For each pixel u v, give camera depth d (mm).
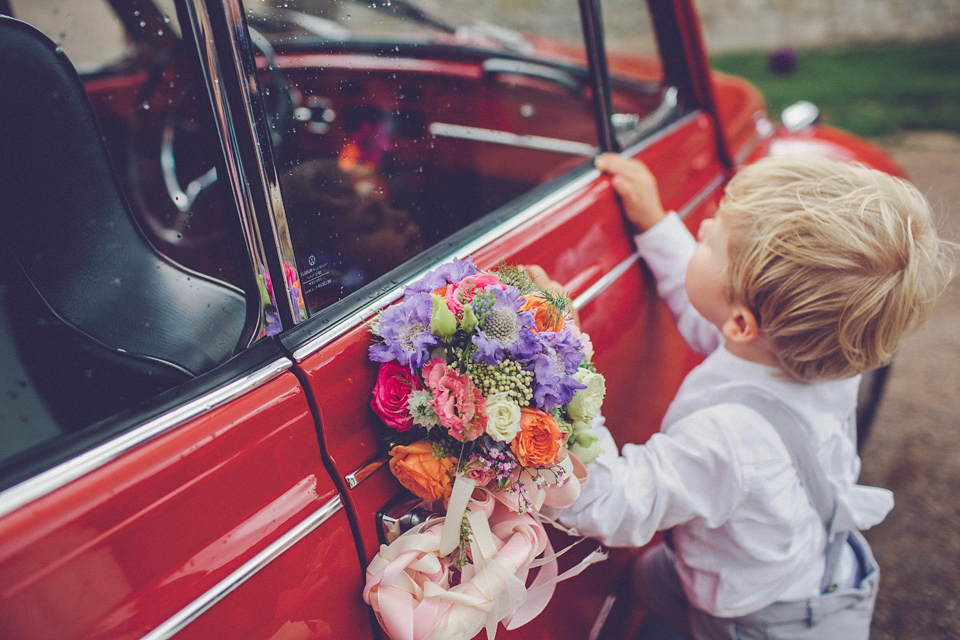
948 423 2436
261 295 741
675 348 1501
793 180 1028
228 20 669
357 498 748
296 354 729
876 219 938
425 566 715
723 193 1908
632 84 1592
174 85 1387
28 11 1270
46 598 524
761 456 1010
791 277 960
